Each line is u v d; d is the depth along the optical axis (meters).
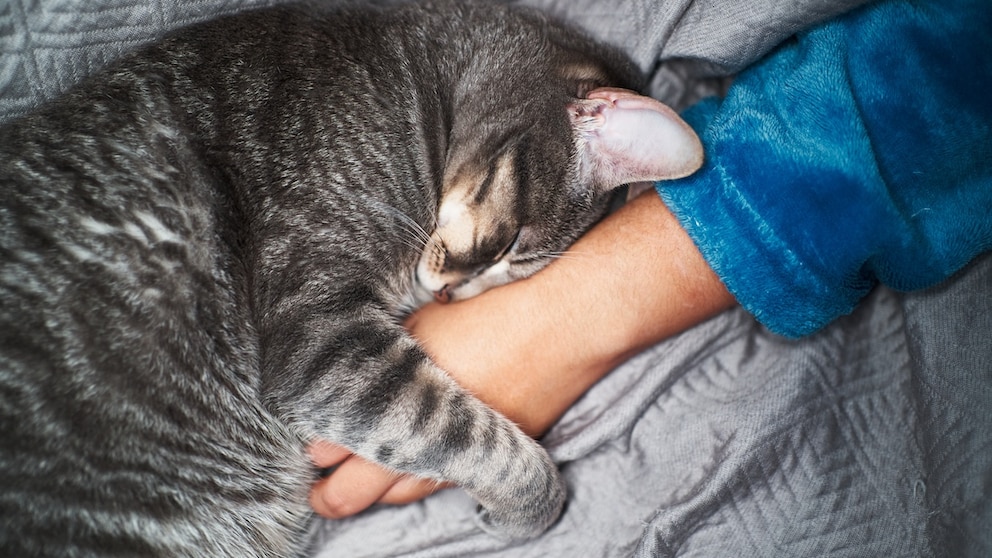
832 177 0.45
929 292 0.48
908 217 0.46
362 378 0.46
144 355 0.44
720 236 0.47
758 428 0.49
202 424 0.46
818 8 0.46
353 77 0.50
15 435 0.42
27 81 0.48
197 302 0.46
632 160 0.50
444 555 0.49
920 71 0.45
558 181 0.52
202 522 0.46
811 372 0.50
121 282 0.45
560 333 0.49
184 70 0.48
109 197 0.45
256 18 0.50
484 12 0.54
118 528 0.44
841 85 0.45
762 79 0.48
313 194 0.48
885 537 0.47
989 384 0.46
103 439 0.44
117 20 0.48
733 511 0.48
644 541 0.48
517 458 0.47
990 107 0.45
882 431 0.49
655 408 0.51
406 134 0.51
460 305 0.51
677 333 0.51
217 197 0.47
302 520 0.50
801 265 0.46
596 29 0.55
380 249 0.49
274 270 0.47
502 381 0.49
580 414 0.51
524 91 0.53
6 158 0.45
